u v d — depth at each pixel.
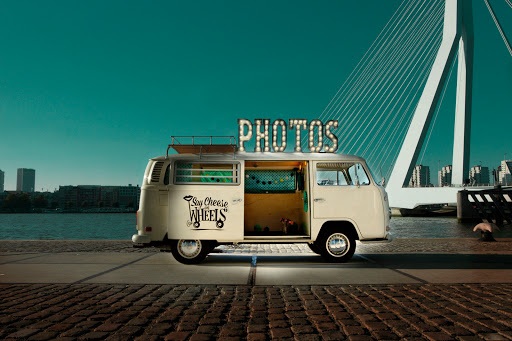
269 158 7.57
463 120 53.16
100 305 4.18
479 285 5.23
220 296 4.65
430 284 5.32
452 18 50.84
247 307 4.13
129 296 4.61
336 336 3.17
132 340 3.07
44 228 61.78
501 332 3.22
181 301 4.38
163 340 3.09
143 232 7.32
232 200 7.31
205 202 7.29
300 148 8.58
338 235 7.54
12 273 6.28
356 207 7.50
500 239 12.66
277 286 5.24
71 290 4.96
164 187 7.36
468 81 52.88
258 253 9.05
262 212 8.61
